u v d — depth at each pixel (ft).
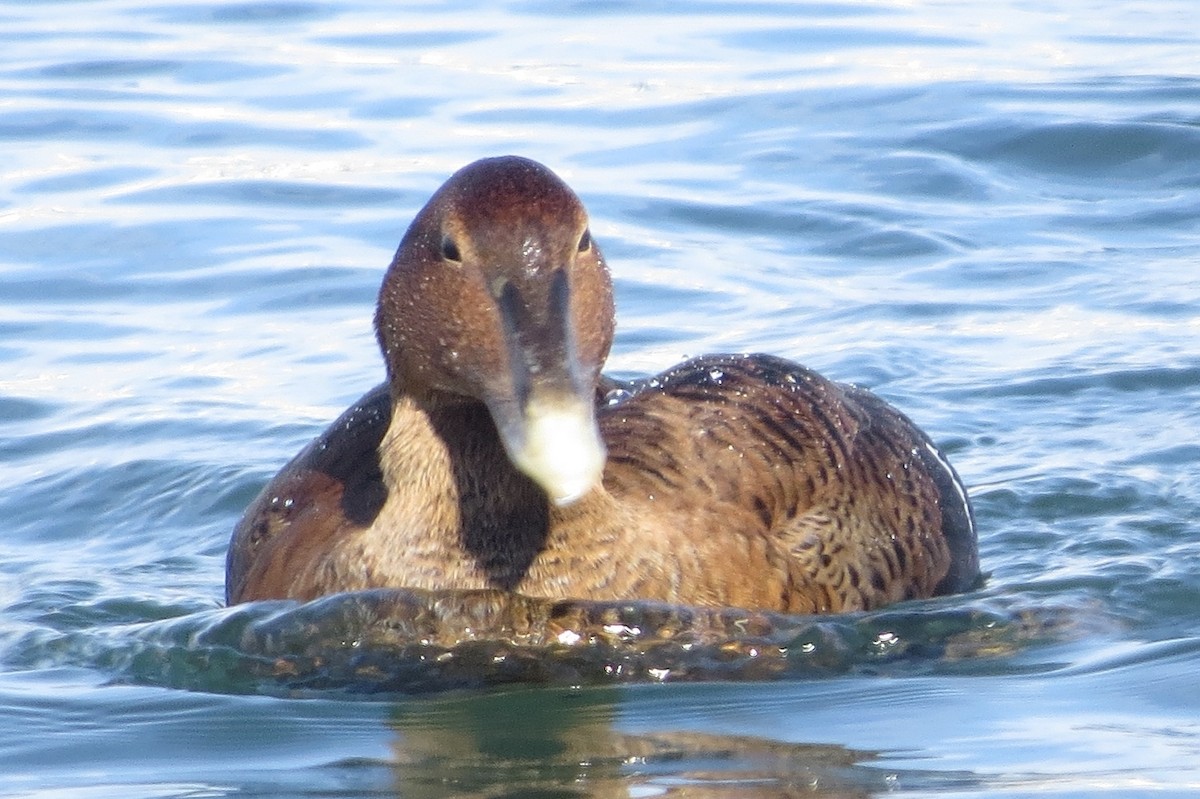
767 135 63.72
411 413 30.96
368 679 29.76
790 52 73.51
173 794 25.02
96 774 25.94
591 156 62.03
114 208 58.39
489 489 30.73
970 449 42.42
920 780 24.64
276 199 58.90
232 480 41.60
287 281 53.11
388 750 26.66
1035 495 39.55
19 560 38.78
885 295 51.85
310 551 32.30
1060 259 54.08
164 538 39.93
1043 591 33.96
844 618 31.55
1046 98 66.08
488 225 27.91
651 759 25.86
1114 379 45.70
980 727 26.76
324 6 83.30
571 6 82.07
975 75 69.41
